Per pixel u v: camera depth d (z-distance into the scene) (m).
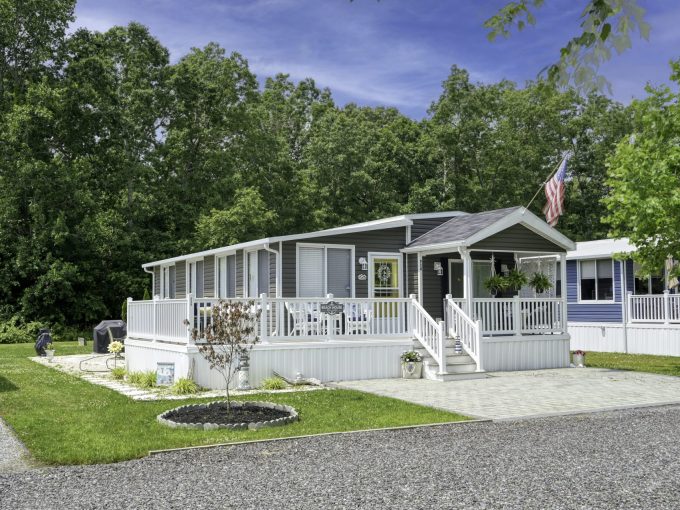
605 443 9.50
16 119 36.41
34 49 39.50
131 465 8.36
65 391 15.02
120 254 40.31
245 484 7.41
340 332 17.23
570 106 50.00
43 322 36.88
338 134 46.72
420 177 48.69
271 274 19.12
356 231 19.70
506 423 11.14
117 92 42.72
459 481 7.48
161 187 43.47
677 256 19.58
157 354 17.31
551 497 6.85
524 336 19.56
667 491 7.06
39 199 37.31
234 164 45.41
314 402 13.26
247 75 47.06
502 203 46.78
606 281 27.20
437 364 17.41
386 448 9.25
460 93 46.88
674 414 11.99
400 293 20.48
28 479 7.71
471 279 18.69
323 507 6.54
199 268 25.47
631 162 20.02
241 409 12.12
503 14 4.37
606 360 22.86
